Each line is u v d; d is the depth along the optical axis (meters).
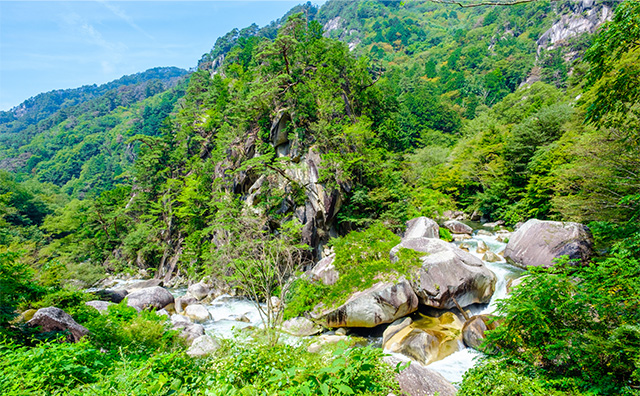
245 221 21.23
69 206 52.75
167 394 4.05
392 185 27.34
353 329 14.45
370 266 15.84
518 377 5.74
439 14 182.38
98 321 9.75
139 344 9.24
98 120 142.00
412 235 21.20
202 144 44.97
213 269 24.81
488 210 32.78
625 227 9.93
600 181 14.74
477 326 11.31
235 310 20.55
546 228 16.22
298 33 36.16
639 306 5.84
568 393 5.33
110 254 43.34
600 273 6.70
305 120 28.72
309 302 16.16
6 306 7.75
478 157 34.75
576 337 5.81
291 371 3.59
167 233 39.50
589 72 9.10
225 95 46.88
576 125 23.89
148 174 48.81
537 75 85.12
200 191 34.94
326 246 26.30
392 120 39.62
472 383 6.10
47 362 4.74
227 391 3.92
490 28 128.25
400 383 6.67
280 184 27.80
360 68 36.31
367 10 176.38
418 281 14.16
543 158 25.30
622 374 5.34
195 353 10.66
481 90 89.94
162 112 110.44
